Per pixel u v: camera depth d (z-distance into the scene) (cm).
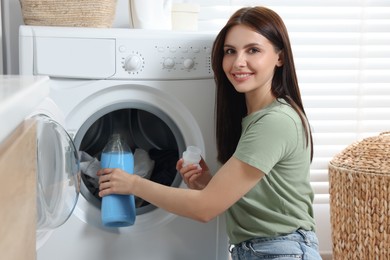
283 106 145
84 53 155
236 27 149
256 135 139
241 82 148
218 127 161
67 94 156
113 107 160
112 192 151
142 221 164
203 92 162
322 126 253
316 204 253
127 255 164
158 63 158
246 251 147
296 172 147
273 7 242
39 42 154
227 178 139
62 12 172
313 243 147
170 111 163
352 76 250
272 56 150
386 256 200
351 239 205
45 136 114
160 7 184
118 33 156
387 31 248
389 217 197
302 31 245
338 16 246
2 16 209
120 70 157
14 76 112
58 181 123
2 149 61
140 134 175
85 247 161
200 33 160
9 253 59
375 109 253
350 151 212
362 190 199
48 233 129
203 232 166
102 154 159
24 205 70
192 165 155
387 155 201
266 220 146
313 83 251
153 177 175
